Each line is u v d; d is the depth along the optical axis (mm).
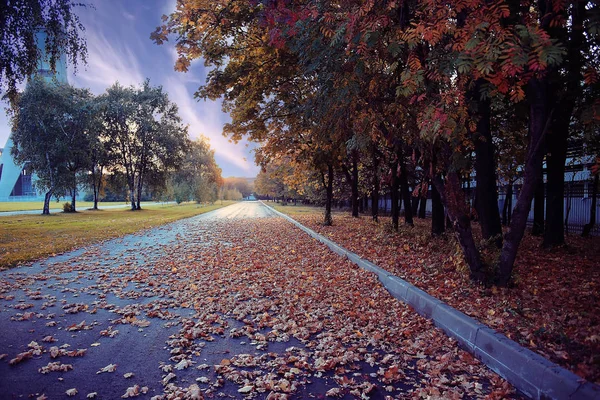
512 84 4789
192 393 3293
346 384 3504
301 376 3727
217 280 7977
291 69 10938
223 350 4363
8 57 10633
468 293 5742
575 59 6000
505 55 3998
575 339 3773
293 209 48344
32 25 10844
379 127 7410
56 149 31156
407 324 5137
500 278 5883
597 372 3039
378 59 6750
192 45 10031
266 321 5387
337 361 4012
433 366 3873
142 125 43438
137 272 8773
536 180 5473
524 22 4684
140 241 14969
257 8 9125
